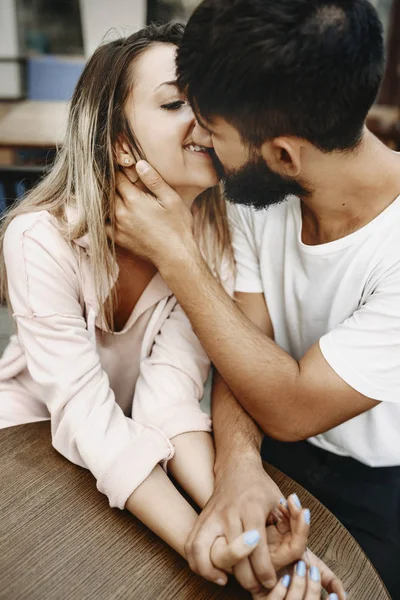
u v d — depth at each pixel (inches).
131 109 35.8
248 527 28.2
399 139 116.9
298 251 41.2
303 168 33.3
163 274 36.9
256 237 44.4
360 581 28.9
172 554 29.3
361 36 28.8
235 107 30.9
